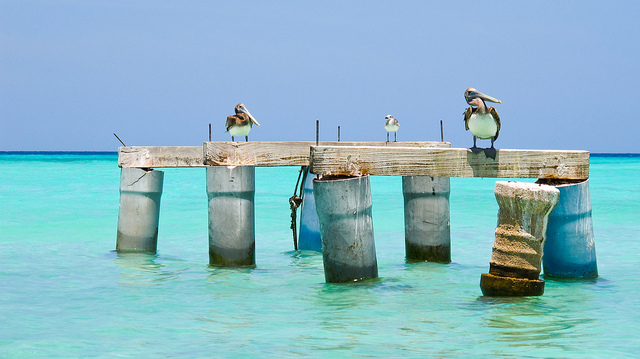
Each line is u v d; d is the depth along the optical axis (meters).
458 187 36.62
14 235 18.88
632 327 8.81
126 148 15.45
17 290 11.41
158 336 8.48
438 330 8.71
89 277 12.66
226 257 13.61
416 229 14.53
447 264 14.19
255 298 10.76
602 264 13.83
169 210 26.03
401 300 10.52
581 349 7.81
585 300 10.36
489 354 7.64
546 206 9.79
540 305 9.98
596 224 21.38
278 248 17.36
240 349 7.88
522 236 10.05
